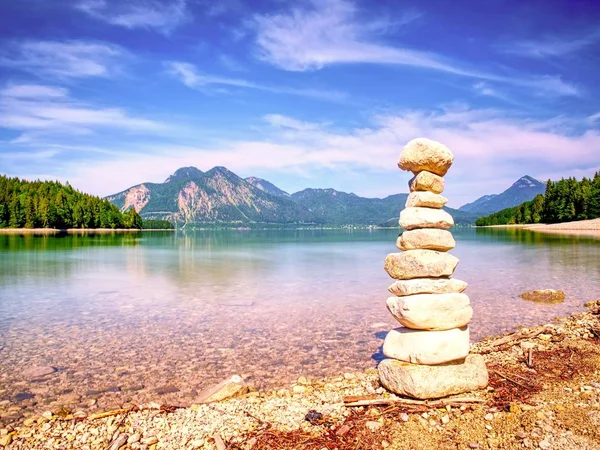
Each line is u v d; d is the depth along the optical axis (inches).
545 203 6294.3
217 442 281.1
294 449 273.1
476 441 272.2
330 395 362.6
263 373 446.6
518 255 1907.0
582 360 412.2
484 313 714.8
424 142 358.0
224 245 3506.4
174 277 1304.1
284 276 1317.7
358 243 3777.1
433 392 329.7
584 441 261.4
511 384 357.7
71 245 3125.0
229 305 831.7
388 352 360.2
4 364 478.6
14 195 6525.6
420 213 358.9
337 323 672.4
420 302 339.9
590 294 884.6
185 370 457.7
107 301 885.8
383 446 272.2
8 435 302.2
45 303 865.5
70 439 297.4
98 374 446.3
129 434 299.3
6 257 2059.5
